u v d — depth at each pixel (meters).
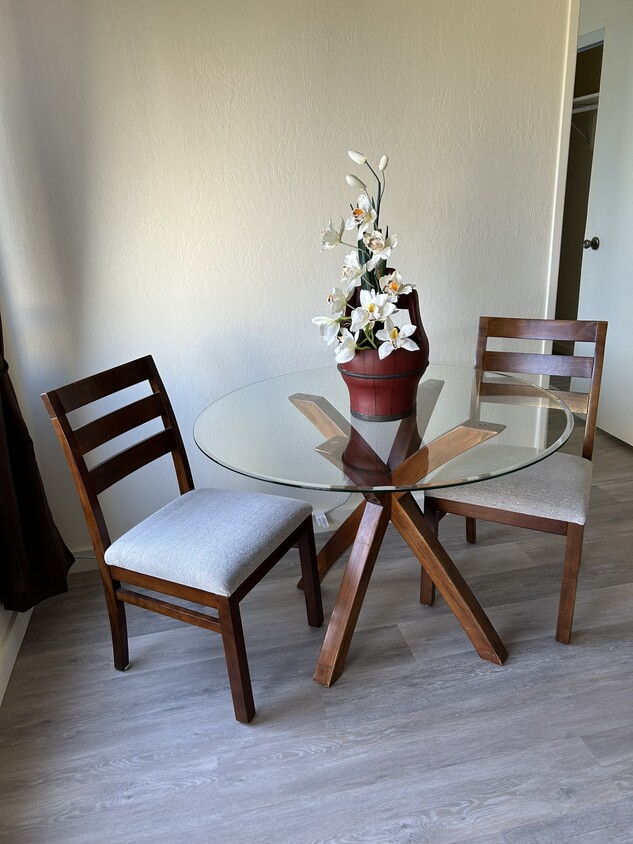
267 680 1.78
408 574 2.22
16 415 1.86
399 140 2.13
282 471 1.50
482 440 1.61
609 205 3.10
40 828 1.39
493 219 2.29
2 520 1.79
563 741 1.53
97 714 1.69
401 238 2.24
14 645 1.91
